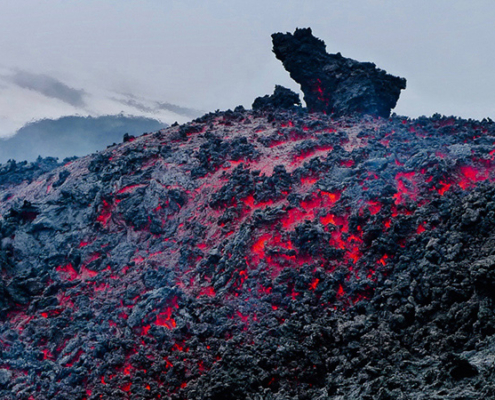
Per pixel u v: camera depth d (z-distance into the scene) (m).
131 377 22.09
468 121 34.81
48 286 28.39
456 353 18.27
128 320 25.03
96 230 31.66
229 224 28.72
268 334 22.34
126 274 28.19
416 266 22.84
